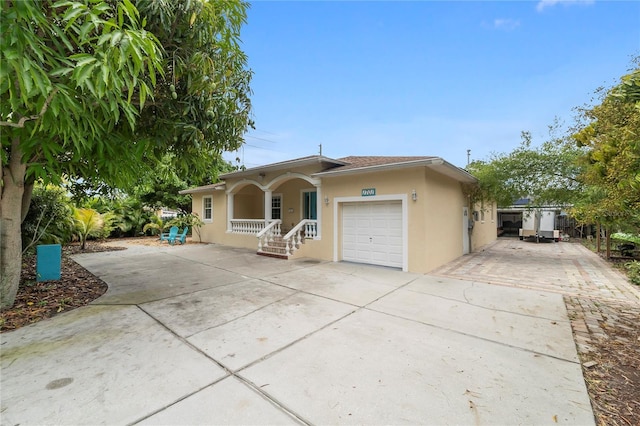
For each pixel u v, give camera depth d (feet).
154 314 15.43
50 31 9.06
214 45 14.80
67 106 9.66
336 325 13.92
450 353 11.12
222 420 7.47
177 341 12.18
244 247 44.27
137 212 62.18
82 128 11.80
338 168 32.27
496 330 13.32
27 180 19.54
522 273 26.37
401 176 27.20
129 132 15.84
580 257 36.76
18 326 13.84
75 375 9.57
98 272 26.32
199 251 40.57
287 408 7.95
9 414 7.65
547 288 21.01
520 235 63.26
